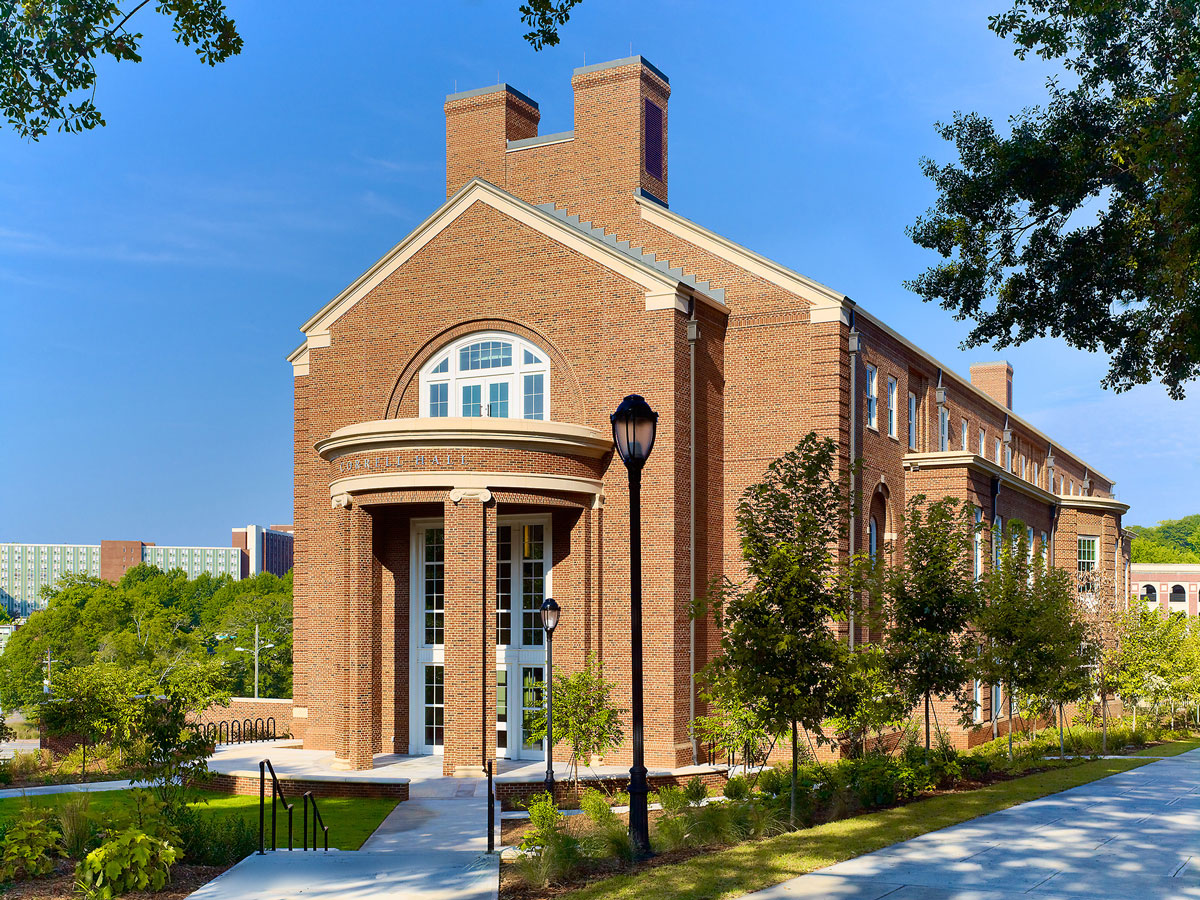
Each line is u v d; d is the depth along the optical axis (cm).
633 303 3253
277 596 11731
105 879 1537
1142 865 1580
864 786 2267
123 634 10269
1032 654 3186
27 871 1619
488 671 3038
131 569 15825
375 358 3669
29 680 10738
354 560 3100
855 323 3538
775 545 2094
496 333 3484
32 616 11900
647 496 3159
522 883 1608
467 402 3516
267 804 2662
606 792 2633
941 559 2761
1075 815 2066
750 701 2080
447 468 3000
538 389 3403
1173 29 2016
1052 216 2286
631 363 3241
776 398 3419
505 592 3341
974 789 2547
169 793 1980
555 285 3388
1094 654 4059
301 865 1739
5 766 3216
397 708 3388
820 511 2147
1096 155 2136
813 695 2055
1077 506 5572
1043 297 2323
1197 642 5397
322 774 2862
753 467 3419
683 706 3122
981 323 2412
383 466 3056
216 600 13775
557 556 3256
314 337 3784
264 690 11006
